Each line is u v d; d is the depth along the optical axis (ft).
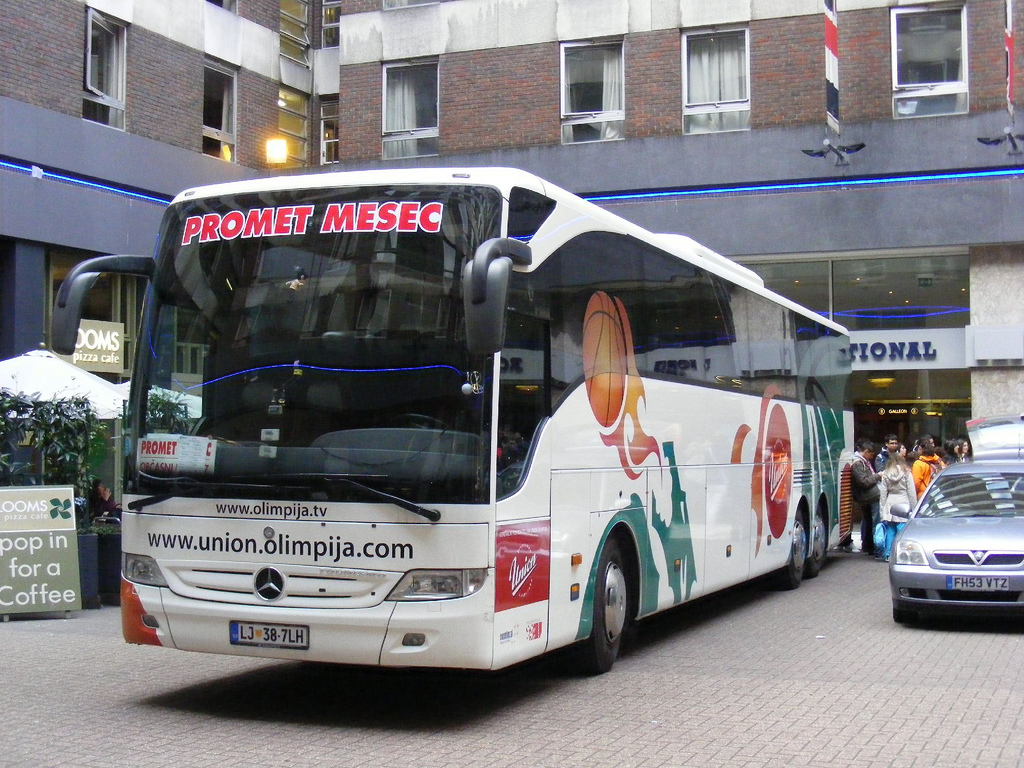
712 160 73.56
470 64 79.10
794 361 51.88
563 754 22.45
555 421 27.45
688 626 40.37
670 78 74.84
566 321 28.50
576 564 28.35
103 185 68.64
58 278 66.08
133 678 30.40
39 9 64.54
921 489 63.82
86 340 66.39
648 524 33.37
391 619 23.73
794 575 50.70
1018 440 60.90
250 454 25.02
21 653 34.17
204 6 77.77
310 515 24.43
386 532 23.90
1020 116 69.26
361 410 24.47
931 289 72.79
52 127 64.64
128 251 69.46
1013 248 70.28
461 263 24.58
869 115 72.02
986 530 38.86
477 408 24.02
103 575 45.60
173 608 25.54
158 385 26.48
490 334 21.76
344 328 24.95
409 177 25.58
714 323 40.70
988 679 30.09
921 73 71.67
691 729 24.57
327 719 25.67
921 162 70.44
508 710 26.61
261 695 28.32
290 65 87.15
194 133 76.48
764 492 45.80
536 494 26.21
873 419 73.77
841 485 61.41
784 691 28.60
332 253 25.43
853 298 74.23
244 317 25.79
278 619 24.48
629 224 33.47
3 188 61.26
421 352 24.38
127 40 71.26
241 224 26.32
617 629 31.58
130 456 26.55
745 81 74.02
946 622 40.65
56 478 45.06
